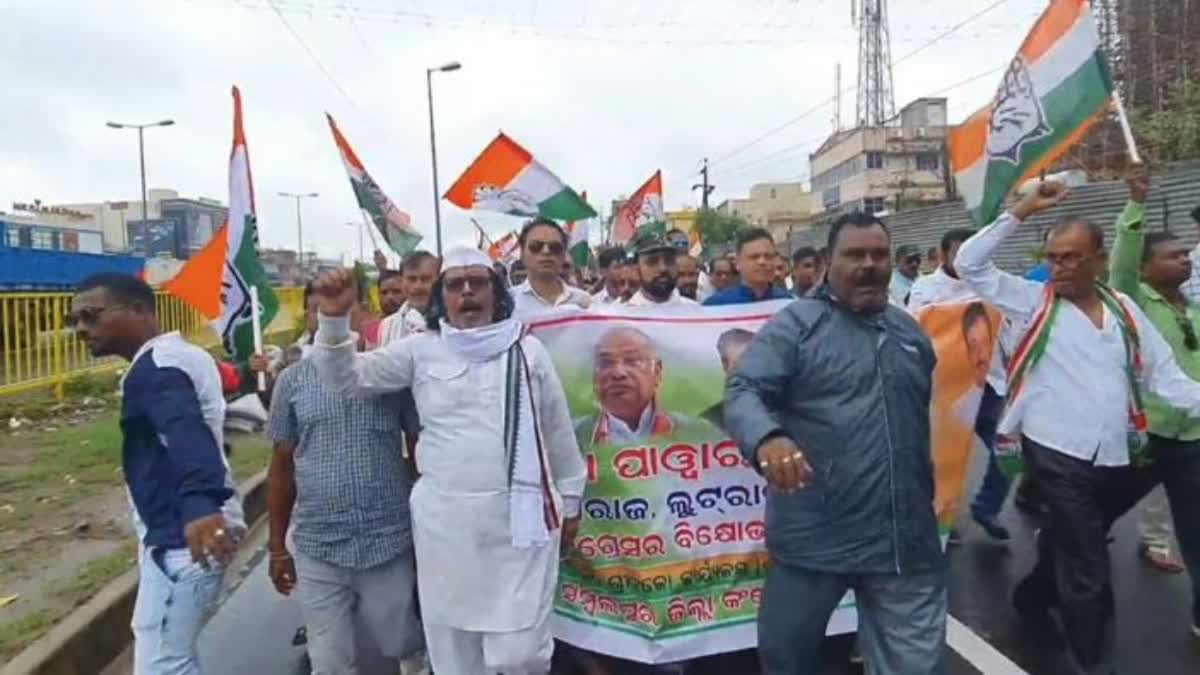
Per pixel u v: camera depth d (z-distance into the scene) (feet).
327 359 12.15
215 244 18.93
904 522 10.93
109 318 11.32
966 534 22.86
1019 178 18.84
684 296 27.45
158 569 11.16
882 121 190.90
